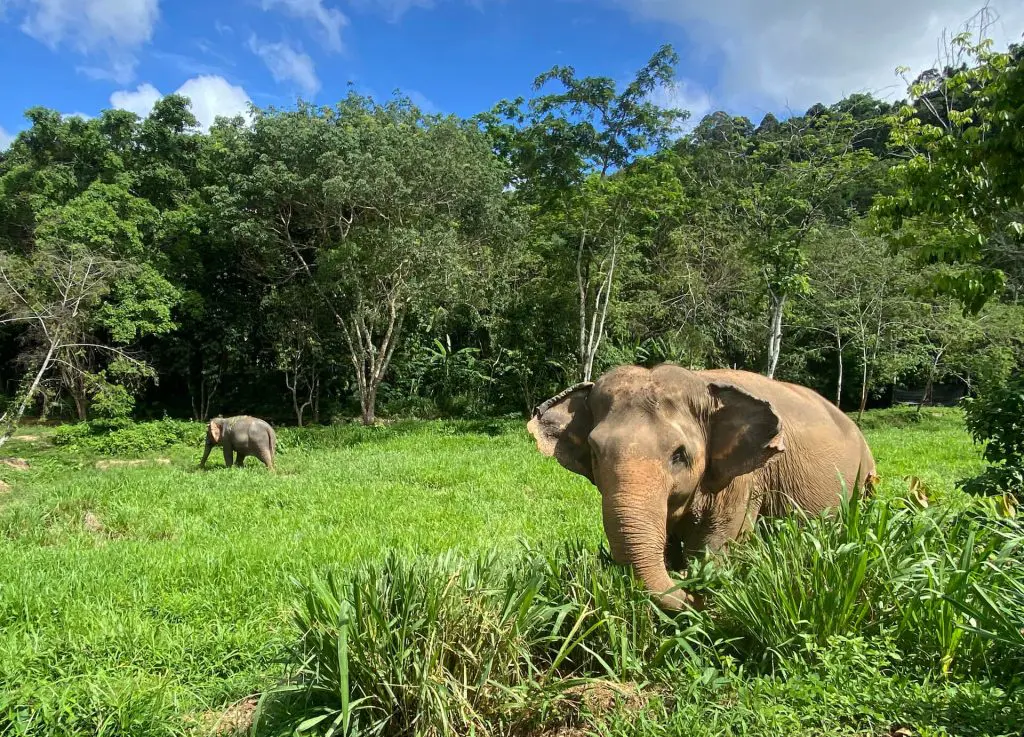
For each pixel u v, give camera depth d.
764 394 4.94
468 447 17.22
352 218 21.06
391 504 9.60
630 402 3.89
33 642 4.54
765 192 19.78
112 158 22.62
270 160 20.66
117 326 20.84
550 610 3.45
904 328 22.86
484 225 21.67
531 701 3.13
